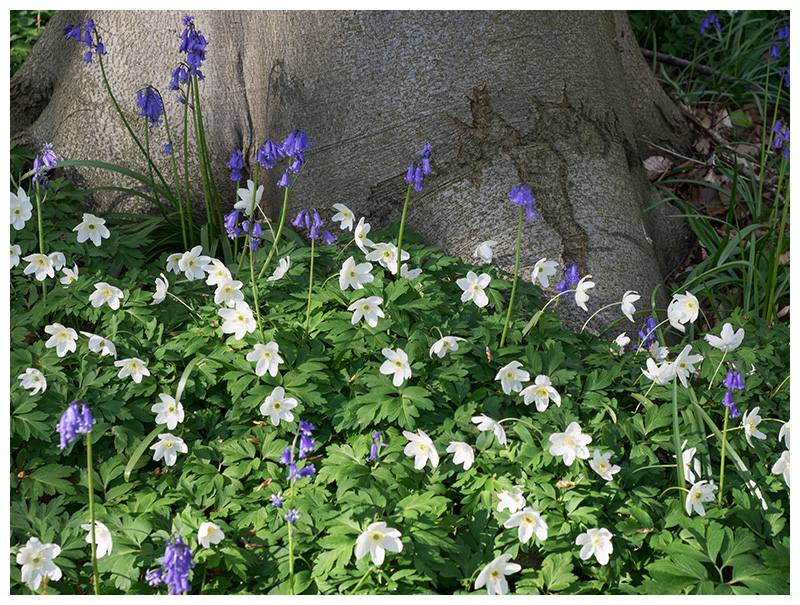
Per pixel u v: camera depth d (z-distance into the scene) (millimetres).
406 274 1570
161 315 1567
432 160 1722
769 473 1407
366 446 1396
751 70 2439
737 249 1854
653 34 2590
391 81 1716
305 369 1449
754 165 2086
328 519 1329
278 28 1771
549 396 1422
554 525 1330
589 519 1327
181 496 1367
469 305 1573
